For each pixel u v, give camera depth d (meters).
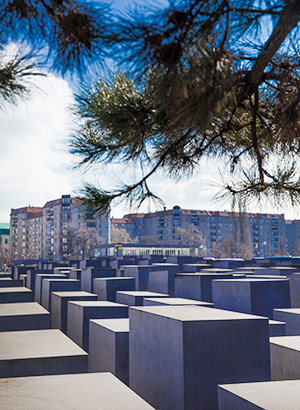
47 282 15.23
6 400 3.02
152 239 148.00
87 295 12.02
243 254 102.31
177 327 4.80
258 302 9.70
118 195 2.99
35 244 150.12
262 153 3.47
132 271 19.36
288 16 1.80
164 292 15.36
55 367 4.86
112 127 2.76
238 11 1.90
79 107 2.83
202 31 1.92
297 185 3.50
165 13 1.88
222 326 4.80
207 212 158.00
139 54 2.00
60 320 11.67
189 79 1.94
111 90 2.76
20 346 5.40
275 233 167.50
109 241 127.38
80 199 2.96
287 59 2.73
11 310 8.34
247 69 2.61
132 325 6.18
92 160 3.01
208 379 4.71
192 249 97.12
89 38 1.91
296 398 3.21
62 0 1.82
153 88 2.27
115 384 3.41
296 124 2.86
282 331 7.11
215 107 2.01
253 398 3.23
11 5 1.82
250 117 3.25
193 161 3.31
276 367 5.37
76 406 2.90
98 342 7.52
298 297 11.56
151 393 5.46
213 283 10.94
